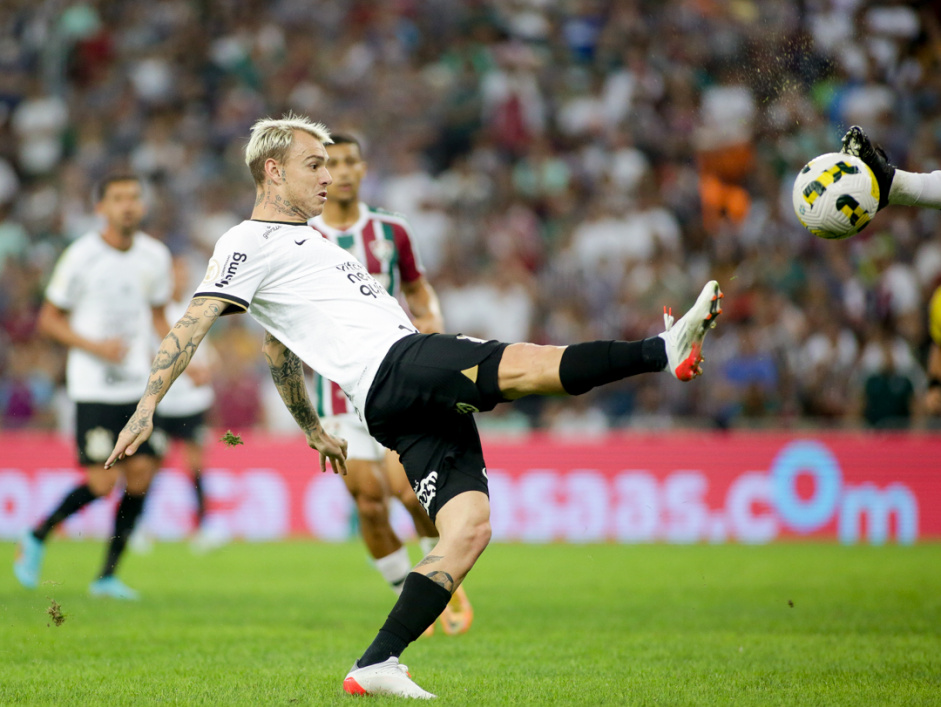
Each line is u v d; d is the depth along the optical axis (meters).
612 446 34.00
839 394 37.41
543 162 49.97
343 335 11.93
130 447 11.13
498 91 52.31
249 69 56.12
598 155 50.31
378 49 56.25
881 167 12.65
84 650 15.07
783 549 30.91
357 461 17.25
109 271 23.83
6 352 43.62
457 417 11.88
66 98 56.19
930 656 14.44
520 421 37.75
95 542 33.50
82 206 50.62
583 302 42.69
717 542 33.44
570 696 11.70
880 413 34.97
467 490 11.70
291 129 12.45
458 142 52.34
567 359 11.10
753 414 36.59
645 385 38.34
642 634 16.53
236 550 30.77
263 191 12.51
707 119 47.50
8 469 34.22
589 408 38.34
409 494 16.89
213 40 57.66
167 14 58.41
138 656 14.59
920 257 42.72
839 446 33.44
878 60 43.84
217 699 11.53
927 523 33.09
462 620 16.61
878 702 11.45
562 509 33.91
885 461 33.28
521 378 11.24
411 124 52.94
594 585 22.77
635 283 42.41
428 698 11.23
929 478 33.09
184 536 34.25
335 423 17.30
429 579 11.41
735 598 20.67
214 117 54.75
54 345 40.94
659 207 46.59
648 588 22.25
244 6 58.34
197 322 11.62
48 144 54.53
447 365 11.42
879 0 43.53
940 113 43.81
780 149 45.56
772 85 45.50
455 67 55.22
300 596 21.25
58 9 57.97
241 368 38.81
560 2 56.50
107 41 57.53
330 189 18.17
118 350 22.66
